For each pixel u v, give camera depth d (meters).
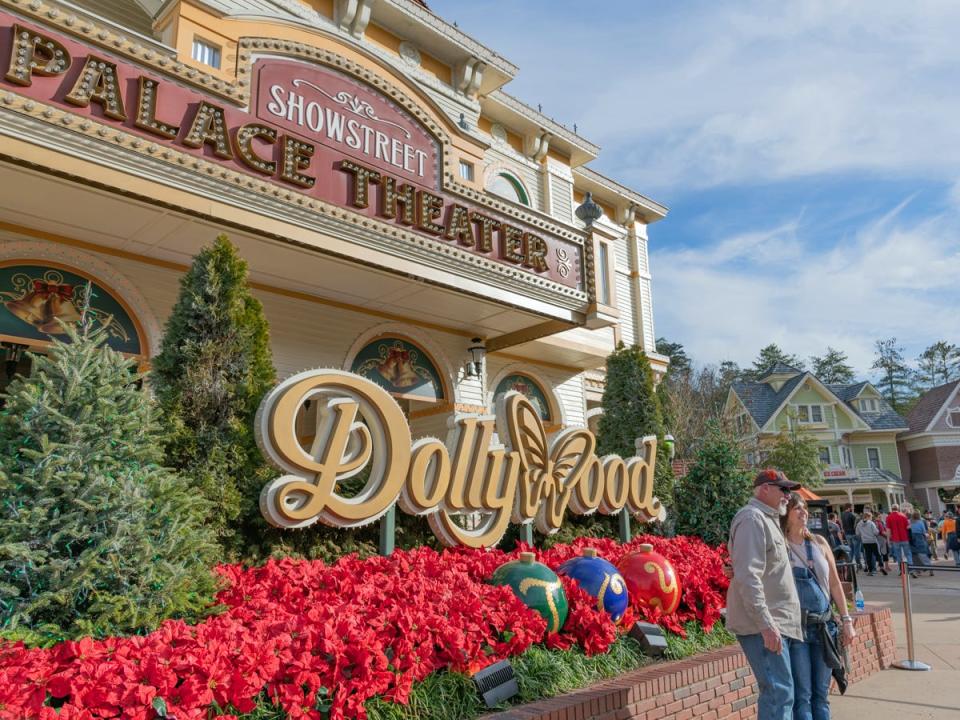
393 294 10.95
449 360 13.13
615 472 10.41
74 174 6.77
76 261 8.52
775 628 4.13
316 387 6.75
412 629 4.53
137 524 4.23
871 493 42.62
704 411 34.66
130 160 7.18
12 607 3.86
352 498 6.97
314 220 8.72
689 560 8.20
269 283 10.34
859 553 19.55
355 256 9.13
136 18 10.87
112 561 4.05
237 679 3.48
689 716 5.30
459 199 10.69
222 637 3.80
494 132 16.64
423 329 12.73
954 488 45.25
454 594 5.29
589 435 9.85
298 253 9.03
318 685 3.79
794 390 43.06
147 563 4.22
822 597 4.88
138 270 9.10
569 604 5.90
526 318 12.36
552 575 5.79
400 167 9.92
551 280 11.80
